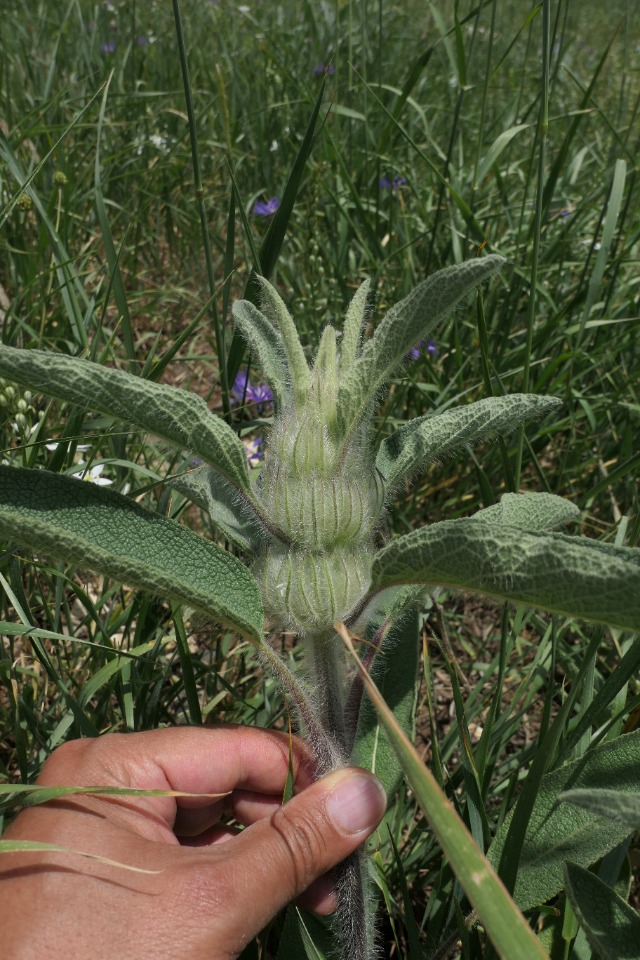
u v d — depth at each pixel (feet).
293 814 0.83
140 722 1.16
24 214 2.05
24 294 1.54
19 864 0.78
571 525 1.64
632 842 1.10
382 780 1.02
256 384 1.77
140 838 0.85
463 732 0.94
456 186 2.07
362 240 1.87
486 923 0.52
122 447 1.27
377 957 0.97
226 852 0.82
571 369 1.53
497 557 0.60
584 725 0.89
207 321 2.15
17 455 1.40
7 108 2.31
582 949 0.87
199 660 1.24
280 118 2.56
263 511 0.79
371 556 0.82
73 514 0.74
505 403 0.85
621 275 1.97
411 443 0.87
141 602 1.15
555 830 0.85
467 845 0.54
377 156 1.96
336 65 1.90
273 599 0.79
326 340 0.79
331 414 0.78
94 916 0.74
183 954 0.74
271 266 1.21
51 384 0.68
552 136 2.82
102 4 3.31
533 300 1.17
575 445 1.68
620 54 4.12
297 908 0.91
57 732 1.10
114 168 2.41
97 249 1.86
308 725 0.84
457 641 1.51
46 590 1.38
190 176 2.50
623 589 0.54
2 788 0.78
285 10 3.96
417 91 2.81
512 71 3.17
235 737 1.04
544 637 1.22
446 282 0.70
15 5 3.39
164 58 3.09
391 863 1.12
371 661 0.93
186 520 1.52
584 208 2.00
